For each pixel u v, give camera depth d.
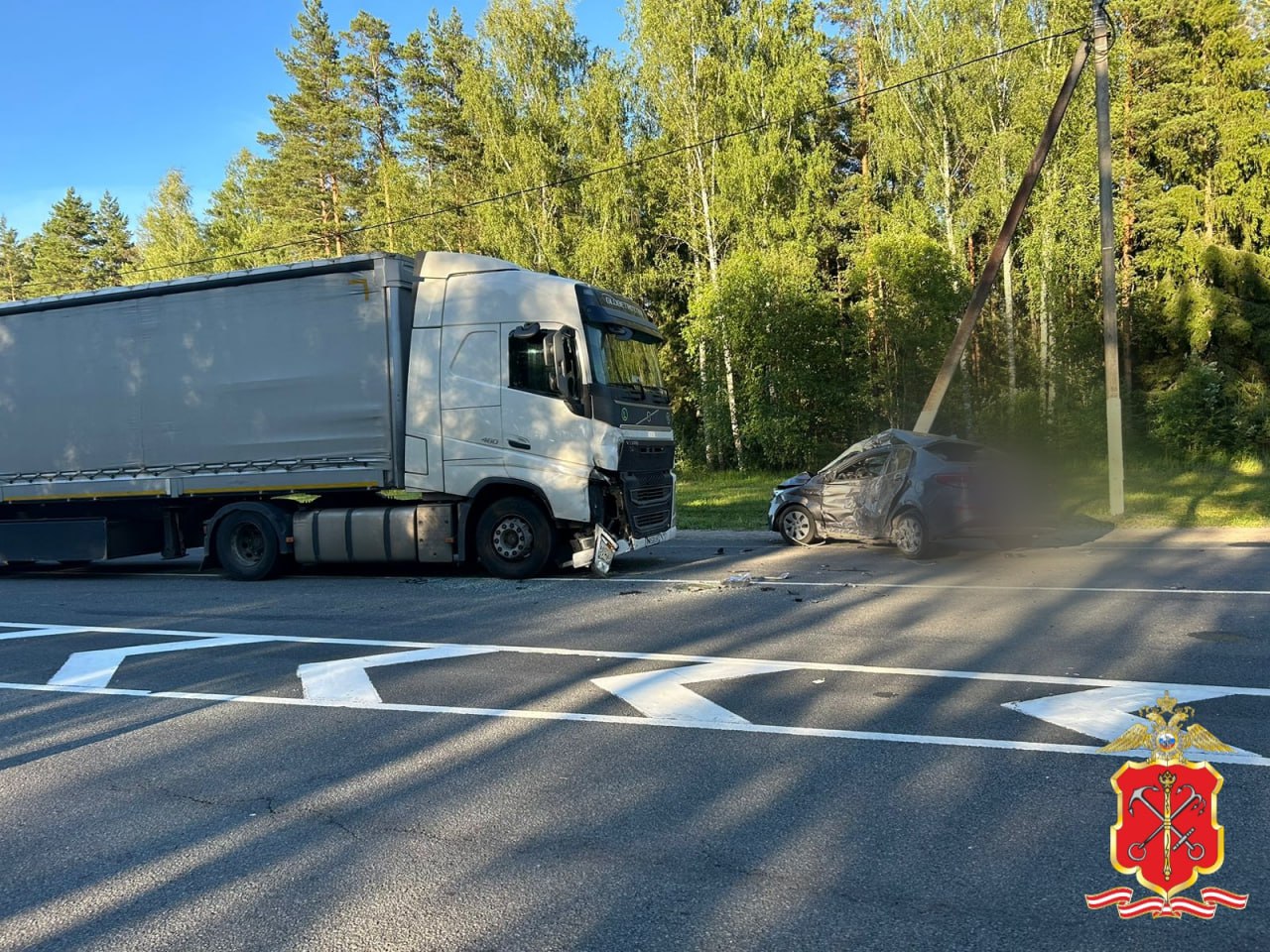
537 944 3.06
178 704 6.25
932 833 3.80
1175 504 17.36
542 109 34.50
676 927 3.13
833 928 3.09
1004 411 29.64
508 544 11.38
